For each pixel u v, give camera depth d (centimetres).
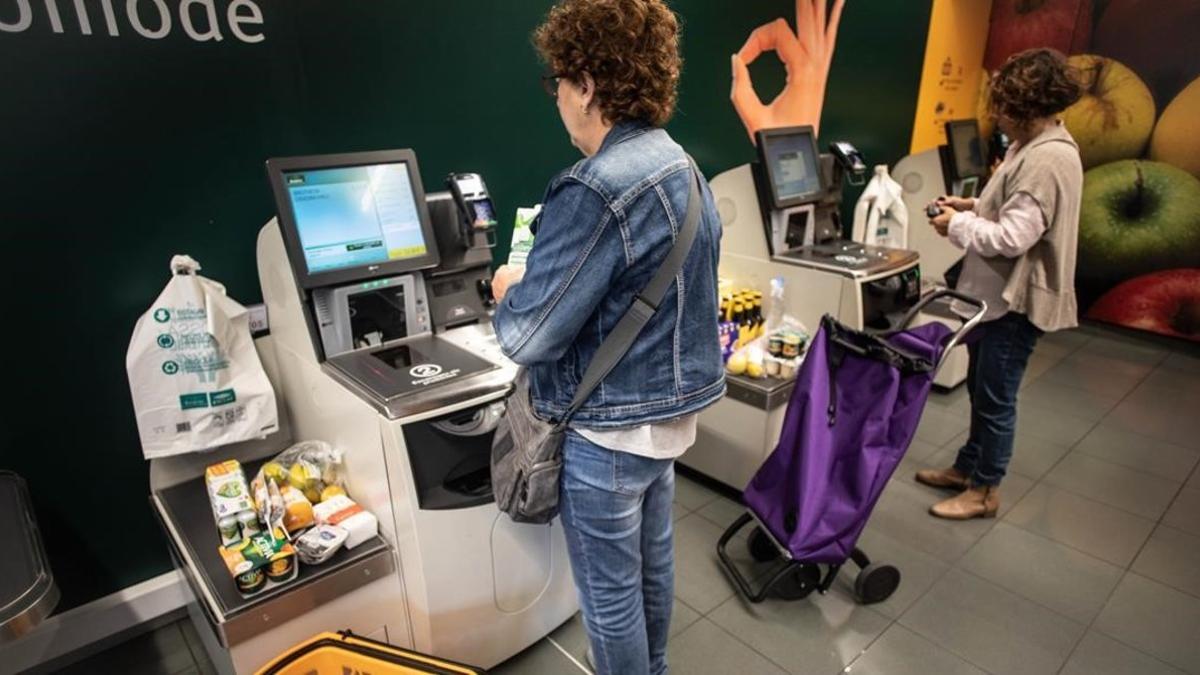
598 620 137
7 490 138
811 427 185
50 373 167
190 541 160
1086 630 200
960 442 311
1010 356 226
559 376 122
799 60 352
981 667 186
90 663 186
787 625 200
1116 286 453
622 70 103
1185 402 357
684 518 252
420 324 179
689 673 183
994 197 216
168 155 172
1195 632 199
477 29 223
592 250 104
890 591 210
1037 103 200
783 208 271
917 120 451
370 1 196
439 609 160
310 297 161
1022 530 247
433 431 148
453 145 228
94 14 154
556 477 126
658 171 106
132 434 184
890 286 263
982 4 468
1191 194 415
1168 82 412
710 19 302
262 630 143
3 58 146
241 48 176
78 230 163
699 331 118
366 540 159
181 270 167
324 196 159
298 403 188
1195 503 266
